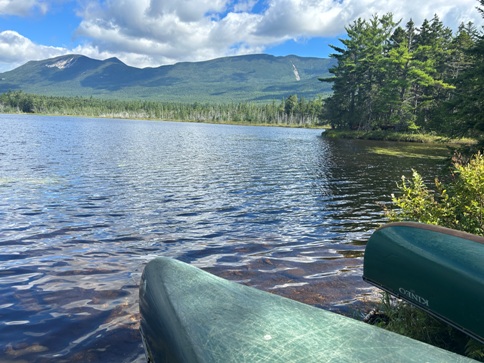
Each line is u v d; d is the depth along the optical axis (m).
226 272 5.54
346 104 69.19
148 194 11.77
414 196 4.03
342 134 61.47
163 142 38.09
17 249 6.39
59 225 7.95
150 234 7.52
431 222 3.63
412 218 3.87
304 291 4.79
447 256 1.98
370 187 14.48
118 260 5.94
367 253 2.45
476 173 3.66
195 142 40.22
